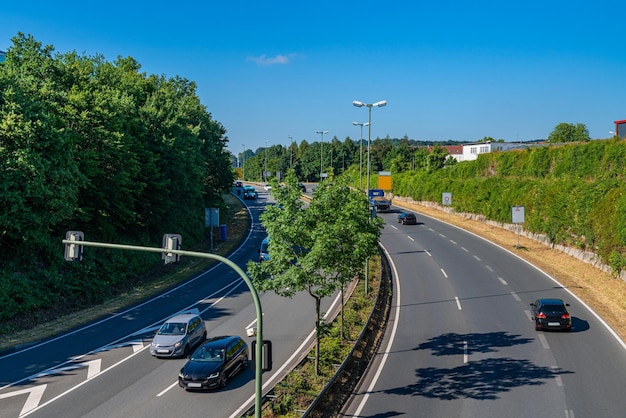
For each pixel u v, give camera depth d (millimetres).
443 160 109312
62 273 37219
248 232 70750
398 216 72375
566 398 19922
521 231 59656
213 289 40438
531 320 30531
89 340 28781
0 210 31109
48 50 42688
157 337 26031
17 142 31062
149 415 19156
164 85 78312
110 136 40469
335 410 19250
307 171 175625
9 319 31125
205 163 64938
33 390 21766
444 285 39031
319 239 21656
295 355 25250
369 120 55531
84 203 41562
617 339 26969
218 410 19531
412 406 19453
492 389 20922
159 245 51438
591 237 43062
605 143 51281
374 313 31484
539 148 62844
